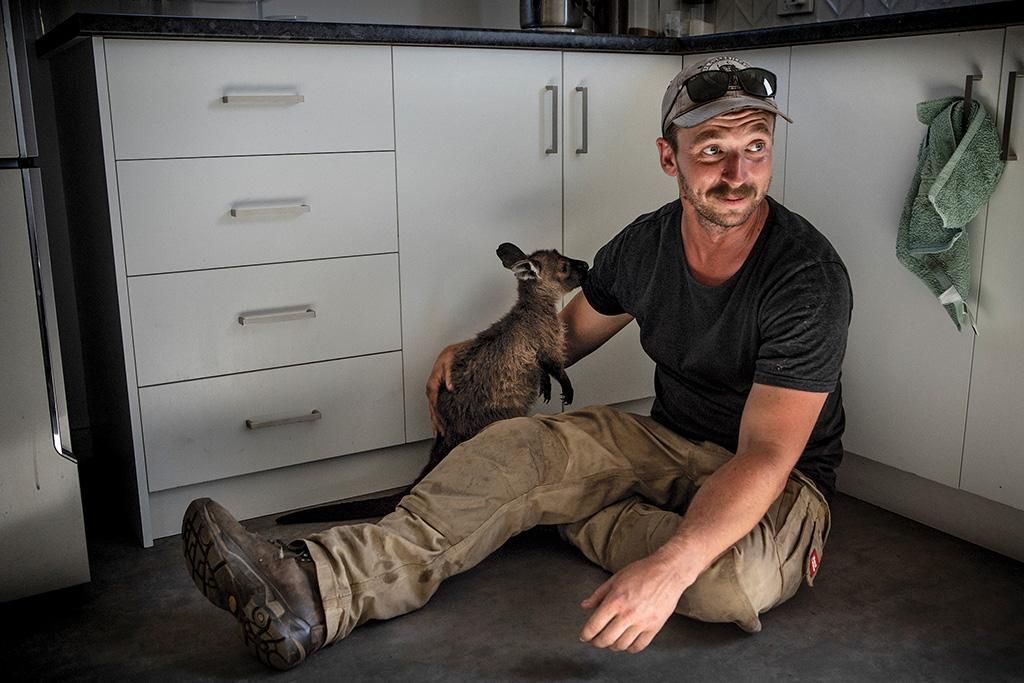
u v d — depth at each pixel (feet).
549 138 8.68
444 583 6.93
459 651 6.09
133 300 7.22
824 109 7.96
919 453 7.61
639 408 9.82
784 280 6.04
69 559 6.75
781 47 8.30
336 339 8.03
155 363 7.38
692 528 5.58
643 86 9.09
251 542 5.81
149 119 7.02
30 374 6.42
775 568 6.05
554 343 7.92
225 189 7.37
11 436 6.43
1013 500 6.98
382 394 8.34
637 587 5.30
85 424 9.70
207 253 7.39
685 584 5.41
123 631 6.46
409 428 8.53
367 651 6.10
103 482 8.73
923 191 7.02
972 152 6.75
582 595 6.75
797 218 6.40
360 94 7.73
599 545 6.90
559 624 6.39
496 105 8.35
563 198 8.87
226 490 7.94
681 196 6.39
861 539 7.57
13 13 6.06
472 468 6.64
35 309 6.37
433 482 6.60
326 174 7.72
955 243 6.98
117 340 7.38
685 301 6.61
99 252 7.54
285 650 5.74
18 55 6.11
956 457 7.32
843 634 6.24
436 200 8.24
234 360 7.66
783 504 6.28
